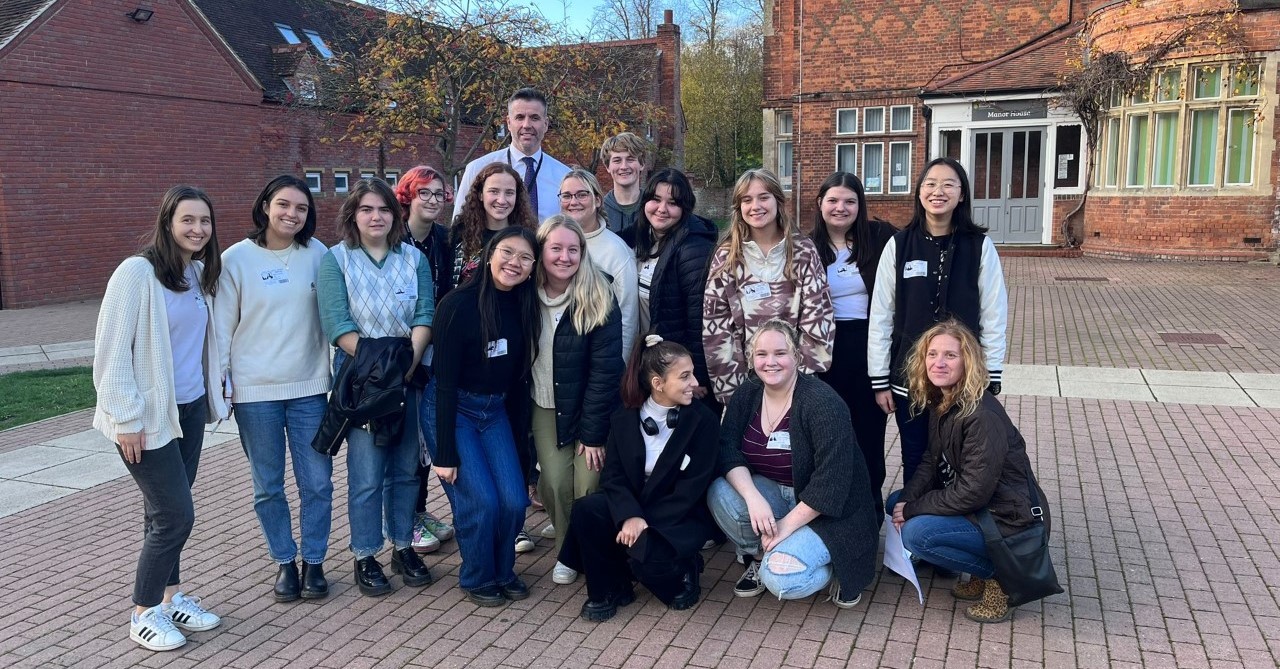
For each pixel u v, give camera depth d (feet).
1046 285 50.24
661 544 13.35
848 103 77.46
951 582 14.57
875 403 15.57
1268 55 53.98
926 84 75.05
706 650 12.57
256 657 12.80
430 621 13.82
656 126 110.63
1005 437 12.77
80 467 22.89
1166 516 17.03
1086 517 17.10
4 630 13.85
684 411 13.69
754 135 143.33
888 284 14.85
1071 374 29.35
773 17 80.79
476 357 13.99
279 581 14.66
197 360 13.14
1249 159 55.88
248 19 85.61
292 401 14.21
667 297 15.37
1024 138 67.72
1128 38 59.41
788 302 14.55
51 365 38.86
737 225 14.70
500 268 13.76
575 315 14.12
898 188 77.46
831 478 13.03
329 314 14.08
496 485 14.16
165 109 65.87
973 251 14.48
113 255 62.95
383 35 61.62
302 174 82.23
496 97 59.06
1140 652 12.10
